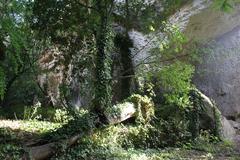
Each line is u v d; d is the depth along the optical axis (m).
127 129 10.88
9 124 12.26
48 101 15.97
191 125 12.30
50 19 11.68
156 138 11.37
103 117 10.38
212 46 14.74
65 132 9.17
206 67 16.14
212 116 12.98
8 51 8.20
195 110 12.54
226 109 17.08
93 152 9.16
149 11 12.74
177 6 13.80
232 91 17.19
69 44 12.75
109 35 11.01
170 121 11.90
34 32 12.40
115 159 9.01
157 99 13.21
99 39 10.91
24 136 9.63
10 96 15.98
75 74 14.22
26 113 14.66
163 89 13.20
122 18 13.50
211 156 10.61
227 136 13.67
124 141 10.59
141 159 9.41
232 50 17.25
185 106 11.82
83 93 13.33
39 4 11.20
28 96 16.27
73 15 11.83
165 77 11.41
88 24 12.09
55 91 15.77
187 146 11.62
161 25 12.51
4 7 7.17
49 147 8.11
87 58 12.61
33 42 13.33
